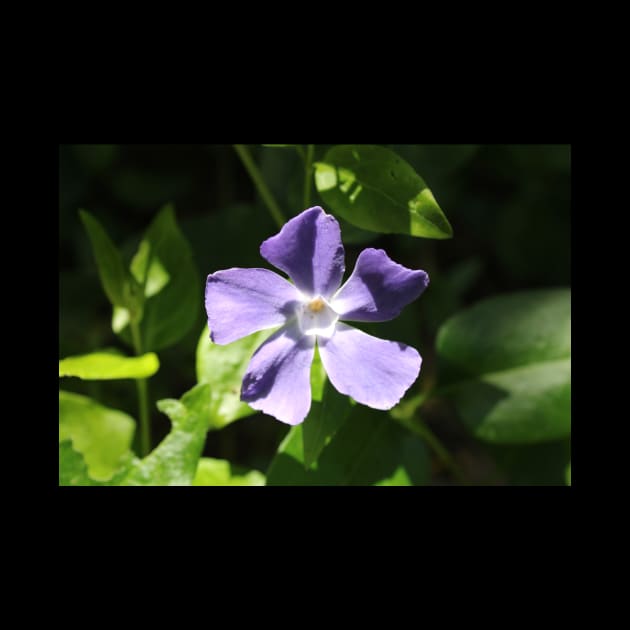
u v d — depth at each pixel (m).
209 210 0.51
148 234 0.39
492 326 0.38
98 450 0.38
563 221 0.48
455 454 0.45
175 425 0.34
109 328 0.45
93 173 0.50
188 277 0.38
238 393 0.36
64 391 0.40
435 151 0.40
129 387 0.42
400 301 0.32
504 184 0.51
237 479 0.36
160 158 0.51
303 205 0.37
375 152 0.34
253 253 0.42
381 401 0.32
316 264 0.32
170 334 0.38
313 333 0.33
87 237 0.48
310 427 0.34
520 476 0.39
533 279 0.48
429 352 0.43
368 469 0.36
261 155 0.43
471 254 0.50
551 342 0.37
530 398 0.37
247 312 0.32
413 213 0.34
